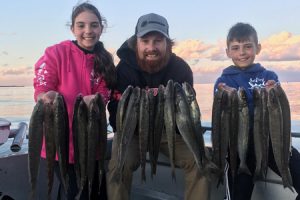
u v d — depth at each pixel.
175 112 3.08
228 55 3.61
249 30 3.47
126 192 3.33
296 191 3.22
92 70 3.34
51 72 3.21
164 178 4.11
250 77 3.47
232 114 3.14
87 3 3.34
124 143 3.08
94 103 2.94
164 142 3.64
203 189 3.27
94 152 2.99
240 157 3.19
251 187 3.33
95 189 3.37
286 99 3.01
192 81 3.72
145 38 3.43
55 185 3.85
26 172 3.79
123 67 3.61
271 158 3.27
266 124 3.02
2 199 3.66
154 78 3.61
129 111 3.06
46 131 2.85
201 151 3.14
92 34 3.29
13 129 3.99
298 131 3.70
